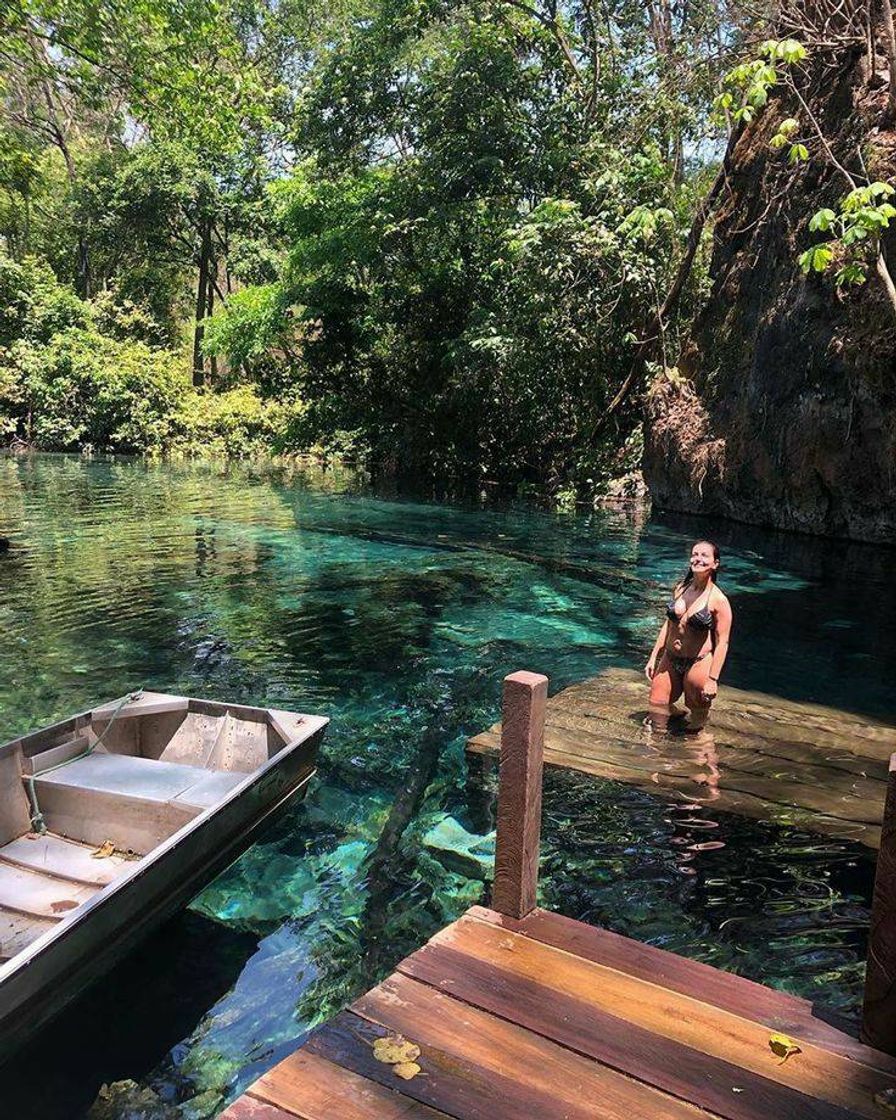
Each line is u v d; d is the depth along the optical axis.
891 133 11.25
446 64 19.94
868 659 8.03
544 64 19.97
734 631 8.98
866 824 4.80
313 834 4.92
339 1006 3.56
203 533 14.99
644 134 18.58
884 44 10.95
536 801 3.18
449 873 4.56
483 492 21.12
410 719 6.74
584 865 4.43
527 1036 2.58
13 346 31.48
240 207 34.41
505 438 22.08
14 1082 3.12
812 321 12.82
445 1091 2.37
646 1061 2.49
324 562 12.70
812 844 4.61
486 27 19.28
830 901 4.14
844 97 12.37
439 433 23.12
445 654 8.39
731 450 15.20
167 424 31.16
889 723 6.32
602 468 19.73
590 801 5.05
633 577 11.77
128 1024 3.42
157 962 3.80
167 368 32.44
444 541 14.40
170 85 13.87
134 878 3.54
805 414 13.24
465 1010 2.70
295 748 4.92
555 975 2.87
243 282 38.75
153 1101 3.06
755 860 4.47
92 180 35.06
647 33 19.23
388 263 22.56
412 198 20.59
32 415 31.41
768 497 14.84
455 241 21.09
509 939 3.08
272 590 10.95
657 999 2.76
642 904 4.13
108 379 30.55
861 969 3.67
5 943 3.62
